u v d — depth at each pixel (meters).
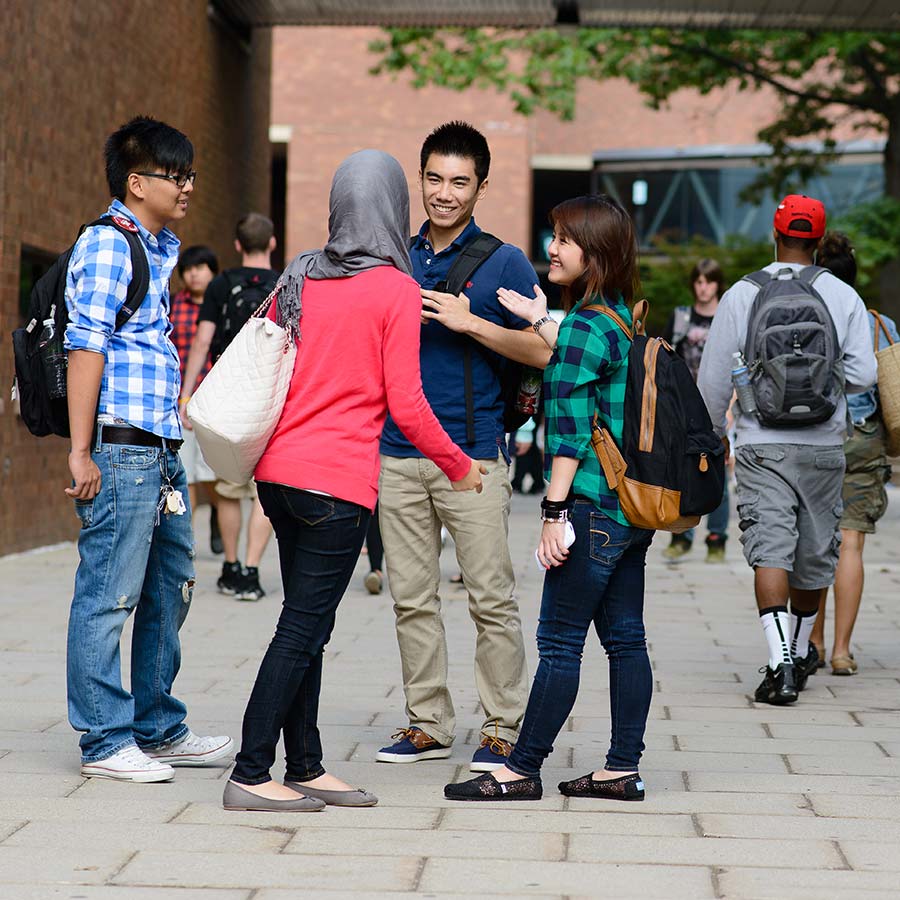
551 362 5.02
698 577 11.74
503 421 5.79
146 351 5.39
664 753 5.87
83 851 4.41
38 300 5.32
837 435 7.11
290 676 4.90
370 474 4.91
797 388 6.88
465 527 5.60
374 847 4.49
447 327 5.47
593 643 8.50
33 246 12.70
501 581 5.62
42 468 13.34
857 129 23.81
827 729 6.35
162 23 16.59
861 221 21.30
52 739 5.95
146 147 5.40
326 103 36.47
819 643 7.97
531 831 4.70
